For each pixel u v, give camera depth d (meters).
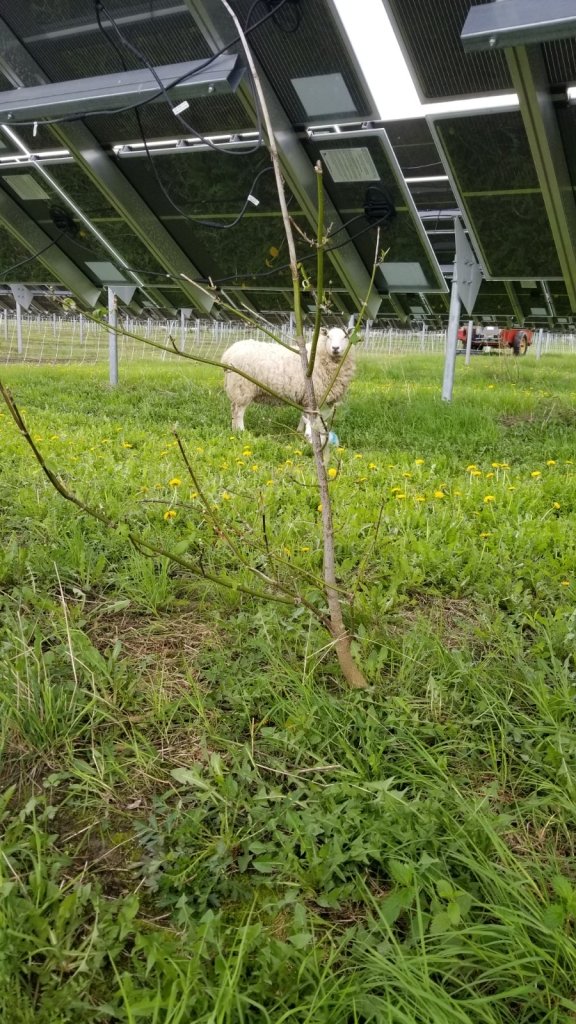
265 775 1.93
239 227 6.98
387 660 2.46
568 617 2.76
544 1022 1.28
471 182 5.89
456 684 2.25
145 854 1.68
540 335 22.25
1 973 1.27
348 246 6.84
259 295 9.01
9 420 6.91
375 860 1.67
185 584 2.94
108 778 1.91
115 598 2.91
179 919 1.45
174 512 3.58
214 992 1.26
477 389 12.16
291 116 5.70
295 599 2.21
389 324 13.63
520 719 2.14
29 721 2.02
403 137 6.11
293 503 4.18
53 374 12.80
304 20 4.88
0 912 1.37
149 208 7.11
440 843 1.64
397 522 3.79
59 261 8.91
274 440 6.86
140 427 7.27
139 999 1.27
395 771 1.91
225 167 6.25
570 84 4.80
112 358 11.32
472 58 4.78
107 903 1.50
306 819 1.70
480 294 9.88
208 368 15.16
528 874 1.55
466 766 1.98
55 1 5.41
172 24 5.21
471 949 1.35
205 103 5.65
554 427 8.12
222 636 2.63
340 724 2.05
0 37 5.80
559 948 1.36
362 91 5.31
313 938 1.43
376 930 1.46
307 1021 1.18
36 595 2.73
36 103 5.73
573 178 5.52
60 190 7.34
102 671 2.27
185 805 1.83
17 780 1.90
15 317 19.30
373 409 8.85
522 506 4.39
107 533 3.41
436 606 2.98
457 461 6.08
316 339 1.88
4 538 3.41
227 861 1.62
